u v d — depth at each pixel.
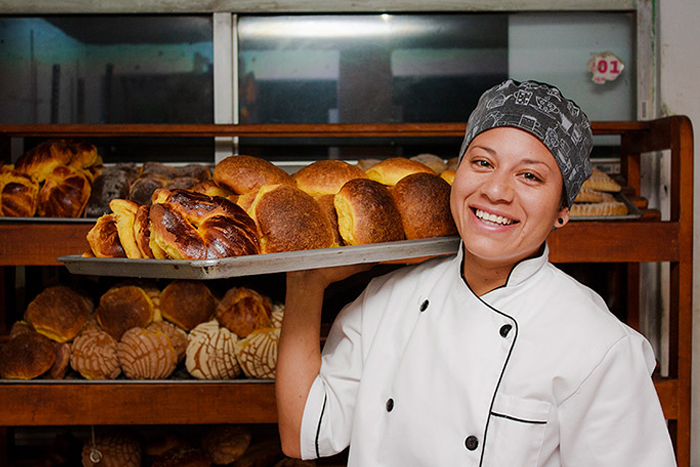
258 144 2.04
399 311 0.94
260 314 1.61
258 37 2.05
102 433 1.68
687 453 1.56
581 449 0.79
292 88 2.06
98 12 2.00
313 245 0.83
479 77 2.06
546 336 0.79
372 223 0.89
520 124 0.77
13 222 1.60
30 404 1.47
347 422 0.93
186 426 2.03
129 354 1.50
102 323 1.57
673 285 1.59
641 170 2.02
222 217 0.78
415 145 2.04
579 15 2.05
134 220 0.81
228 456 1.69
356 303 1.00
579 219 1.61
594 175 1.73
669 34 2.02
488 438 0.79
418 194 0.96
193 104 2.04
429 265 0.98
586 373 0.77
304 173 1.04
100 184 1.65
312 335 0.97
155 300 1.61
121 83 2.03
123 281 1.61
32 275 2.01
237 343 1.54
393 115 2.07
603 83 2.07
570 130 0.79
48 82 2.03
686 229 1.56
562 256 1.56
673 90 2.03
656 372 1.70
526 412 0.77
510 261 0.82
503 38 2.06
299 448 0.95
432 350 0.85
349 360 0.95
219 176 0.97
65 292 1.59
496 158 0.77
